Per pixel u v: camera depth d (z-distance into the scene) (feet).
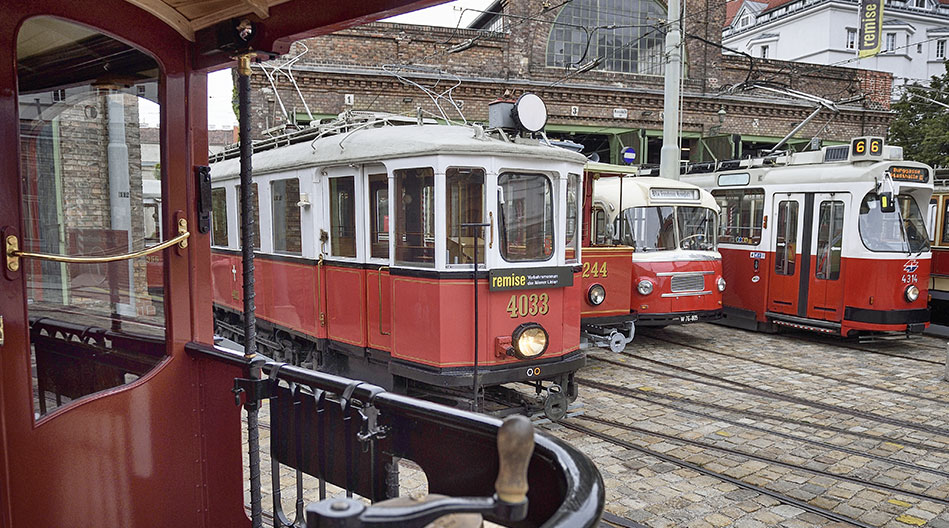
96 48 8.17
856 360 30.58
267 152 26.04
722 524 14.21
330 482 8.31
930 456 18.26
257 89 45.24
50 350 7.68
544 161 19.71
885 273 31.32
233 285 28.91
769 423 21.12
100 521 8.14
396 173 19.48
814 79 63.21
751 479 16.63
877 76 65.41
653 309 30.89
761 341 35.19
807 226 33.94
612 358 30.89
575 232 21.04
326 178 22.09
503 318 19.08
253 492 8.44
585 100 54.85
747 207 37.58
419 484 16.01
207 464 9.39
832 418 21.65
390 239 19.76
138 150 8.78
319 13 7.61
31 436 7.34
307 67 45.80
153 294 8.96
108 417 8.23
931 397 24.23
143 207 8.88
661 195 31.65
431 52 49.70
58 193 7.83
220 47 8.54
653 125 57.26
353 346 21.39
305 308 23.38
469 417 6.56
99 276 8.31
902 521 14.40
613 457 18.08
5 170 7.09
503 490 3.77
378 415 7.57
